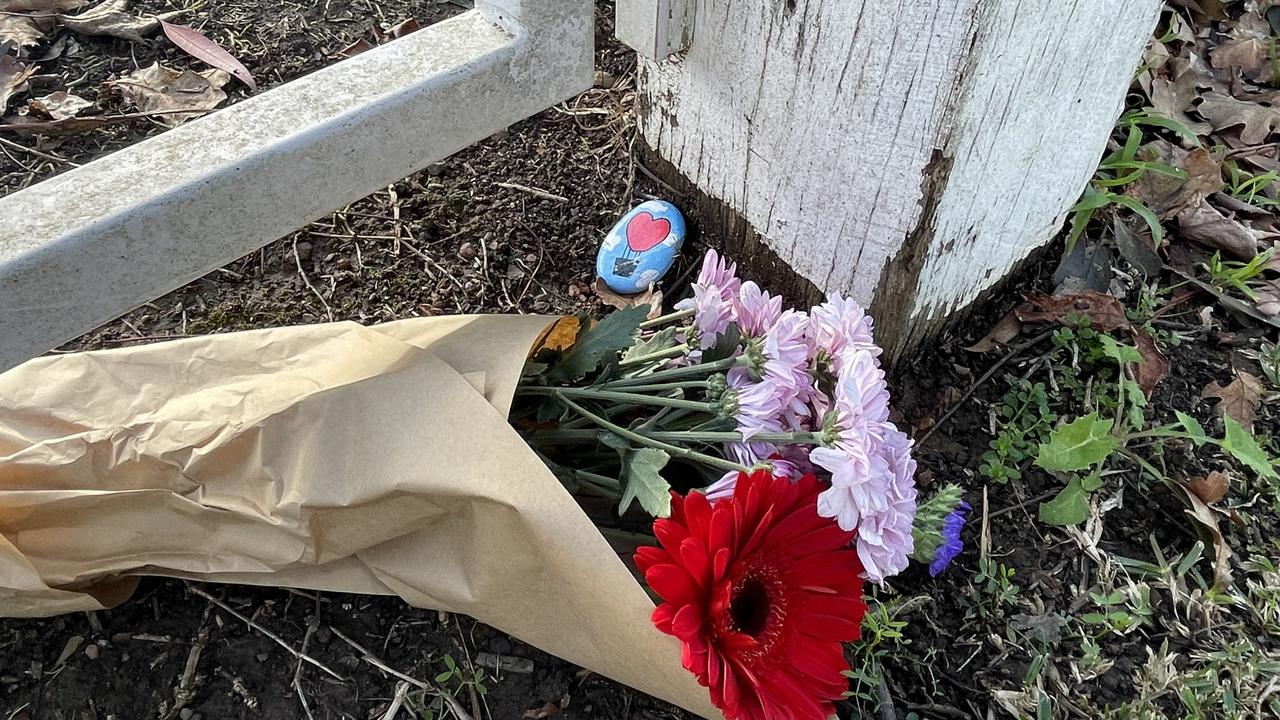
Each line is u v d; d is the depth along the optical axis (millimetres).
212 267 1050
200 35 1713
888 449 981
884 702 1095
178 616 1117
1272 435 1399
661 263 1429
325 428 987
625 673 992
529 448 930
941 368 1431
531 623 1026
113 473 1041
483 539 966
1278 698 1141
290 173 1040
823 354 1028
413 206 1547
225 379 1102
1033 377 1427
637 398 1035
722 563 875
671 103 1451
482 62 1143
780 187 1335
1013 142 1187
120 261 958
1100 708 1127
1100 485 1270
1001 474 1304
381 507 978
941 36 1009
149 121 1608
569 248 1510
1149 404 1415
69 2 1745
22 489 1041
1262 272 1580
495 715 1076
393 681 1091
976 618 1192
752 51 1238
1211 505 1297
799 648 958
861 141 1162
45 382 1100
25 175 1510
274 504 990
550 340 1194
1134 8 1178
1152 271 1555
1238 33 1971
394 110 1090
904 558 960
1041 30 1058
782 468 1007
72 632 1099
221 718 1055
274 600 1136
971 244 1296
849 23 1083
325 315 1401
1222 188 1695
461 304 1427
